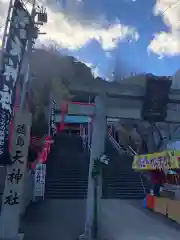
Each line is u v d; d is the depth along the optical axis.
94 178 9.43
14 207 8.15
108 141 24.88
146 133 22.39
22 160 8.33
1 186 11.53
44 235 9.51
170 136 18.02
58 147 24.31
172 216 12.21
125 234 9.95
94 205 9.29
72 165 20.06
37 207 14.12
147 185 18.00
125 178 18.59
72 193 16.70
